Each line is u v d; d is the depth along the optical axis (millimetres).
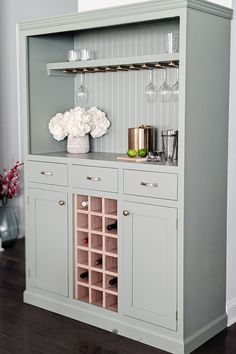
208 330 3117
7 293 3828
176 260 2887
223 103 3119
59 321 3363
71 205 3375
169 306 2945
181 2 2711
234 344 3059
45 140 3719
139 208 3016
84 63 3363
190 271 2934
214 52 2990
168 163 3010
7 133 5293
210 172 3043
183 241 2852
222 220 3209
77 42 3828
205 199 3018
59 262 3484
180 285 2885
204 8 2844
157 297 2998
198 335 3023
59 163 3408
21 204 5402
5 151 5316
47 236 3541
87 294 3484
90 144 3857
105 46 3666
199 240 2996
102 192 3191
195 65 2836
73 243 3404
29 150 3605
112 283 3295
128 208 3068
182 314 2893
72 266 3412
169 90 3189
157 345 3002
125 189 3068
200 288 3043
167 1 2766
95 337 3133
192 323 2992
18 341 3059
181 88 2775
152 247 2988
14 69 5223
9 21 5145
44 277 3578
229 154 3213
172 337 2951
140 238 3035
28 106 3578
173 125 3367
